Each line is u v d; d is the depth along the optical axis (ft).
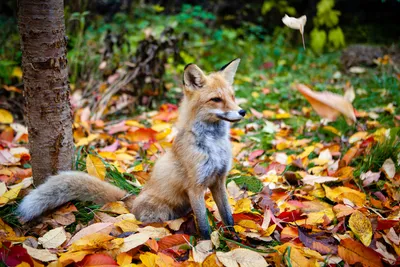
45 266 9.95
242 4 38.42
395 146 15.97
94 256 9.80
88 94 23.67
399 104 21.90
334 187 14.84
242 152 18.15
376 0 36.04
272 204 13.35
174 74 28.58
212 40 33.86
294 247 10.70
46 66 11.72
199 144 11.80
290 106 24.18
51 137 12.46
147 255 10.07
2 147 17.16
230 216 12.32
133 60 24.39
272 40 35.81
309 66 30.76
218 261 10.02
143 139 18.48
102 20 33.01
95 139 18.92
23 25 11.39
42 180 12.87
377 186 14.58
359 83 26.48
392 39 34.01
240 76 29.48
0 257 9.34
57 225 11.92
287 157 16.88
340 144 18.17
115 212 12.61
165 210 12.64
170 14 36.42
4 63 22.59
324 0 31.71
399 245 11.15
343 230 12.05
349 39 35.27
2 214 12.25
